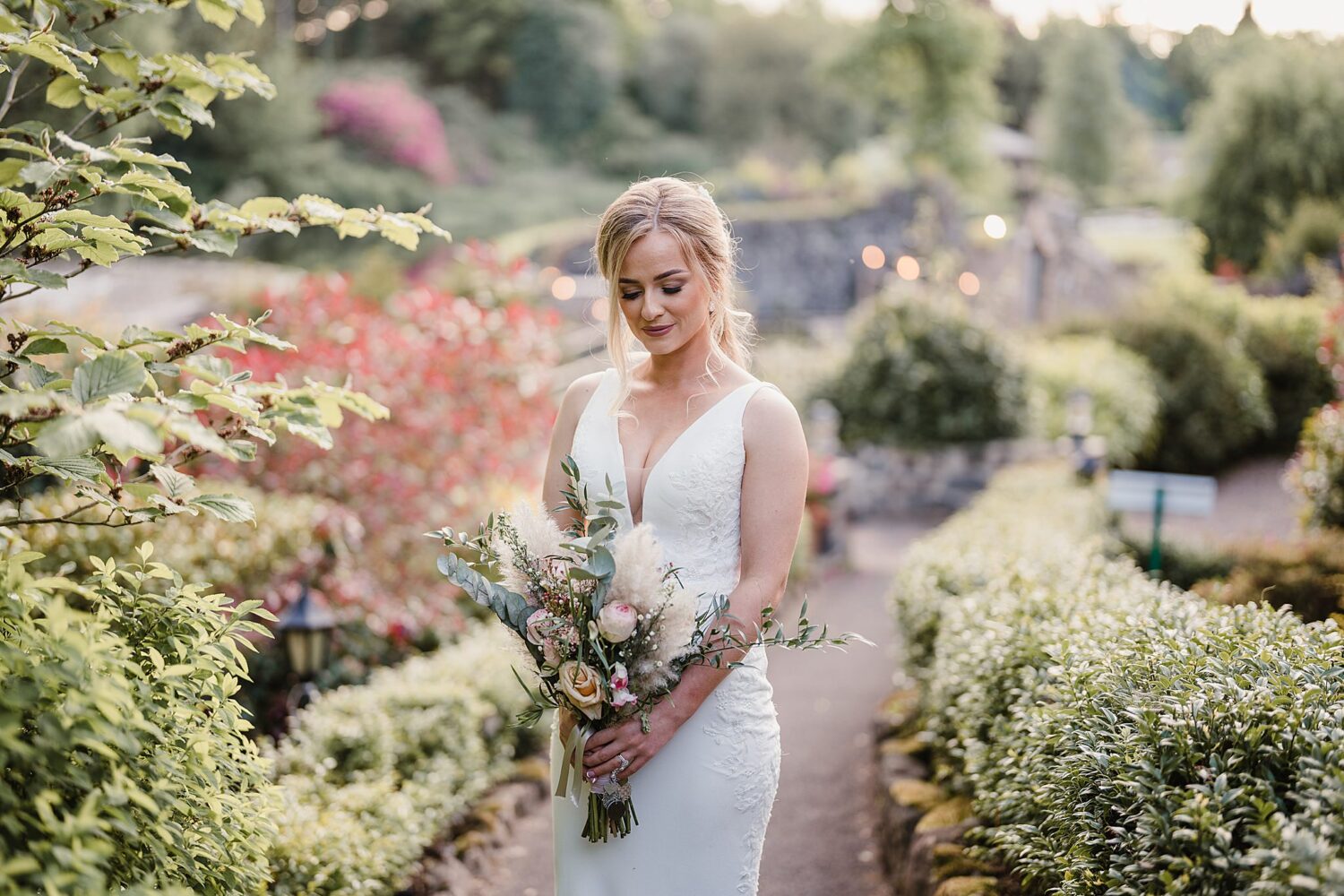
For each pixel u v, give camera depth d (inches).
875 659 265.6
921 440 480.4
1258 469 500.1
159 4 88.4
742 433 84.4
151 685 75.7
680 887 83.4
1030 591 135.3
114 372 66.0
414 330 242.4
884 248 914.7
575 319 531.5
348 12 1152.2
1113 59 1391.5
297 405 86.4
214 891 75.1
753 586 81.9
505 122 1144.2
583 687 75.5
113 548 144.5
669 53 1298.0
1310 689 76.0
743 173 1123.9
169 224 82.0
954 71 1021.8
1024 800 96.2
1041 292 776.3
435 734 150.3
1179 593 125.0
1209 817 67.4
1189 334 523.5
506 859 146.9
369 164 896.9
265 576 167.0
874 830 160.1
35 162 73.7
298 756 135.3
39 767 62.1
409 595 212.5
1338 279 571.8
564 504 88.7
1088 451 386.6
